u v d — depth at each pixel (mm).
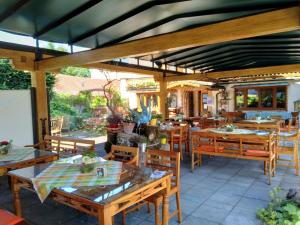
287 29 2791
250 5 3846
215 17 4492
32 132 5469
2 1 3396
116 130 4473
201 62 8828
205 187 4066
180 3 3838
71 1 3539
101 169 2445
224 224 2895
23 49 5172
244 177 4539
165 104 9125
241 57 8039
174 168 2984
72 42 5445
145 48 3891
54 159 3660
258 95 12328
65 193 2051
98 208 1868
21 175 2496
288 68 7371
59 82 13352
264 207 3293
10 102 5148
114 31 4926
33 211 3295
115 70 6957
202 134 4977
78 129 11781
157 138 4559
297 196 3152
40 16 3961
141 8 4051
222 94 13266
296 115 10570
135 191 2078
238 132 4953
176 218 3043
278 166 5105
